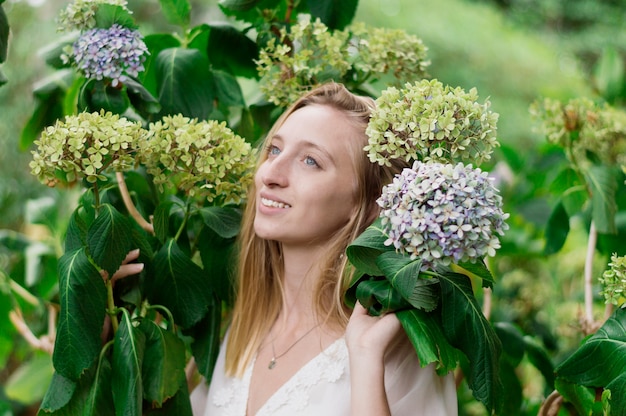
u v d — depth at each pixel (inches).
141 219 61.4
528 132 276.5
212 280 61.4
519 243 102.0
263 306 59.2
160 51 67.0
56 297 72.2
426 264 43.5
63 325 50.5
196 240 63.7
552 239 74.3
